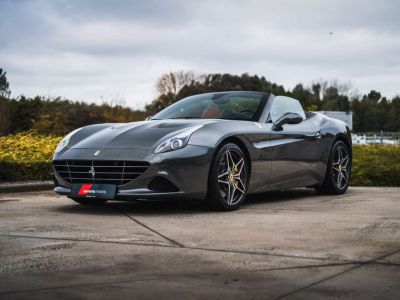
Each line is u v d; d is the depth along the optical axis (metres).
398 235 3.13
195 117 5.13
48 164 7.21
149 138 4.38
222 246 2.85
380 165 7.87
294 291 2.01
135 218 4.00
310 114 5.95
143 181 4.17
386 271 2.29
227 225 3.59
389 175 7.55
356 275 2.22
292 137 5.28
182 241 3.00
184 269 2.35
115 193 4.21
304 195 5.85
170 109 5.46
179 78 50.78
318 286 2.07
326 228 3.40
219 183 4.44
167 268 2.37
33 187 6.60
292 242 2.94
